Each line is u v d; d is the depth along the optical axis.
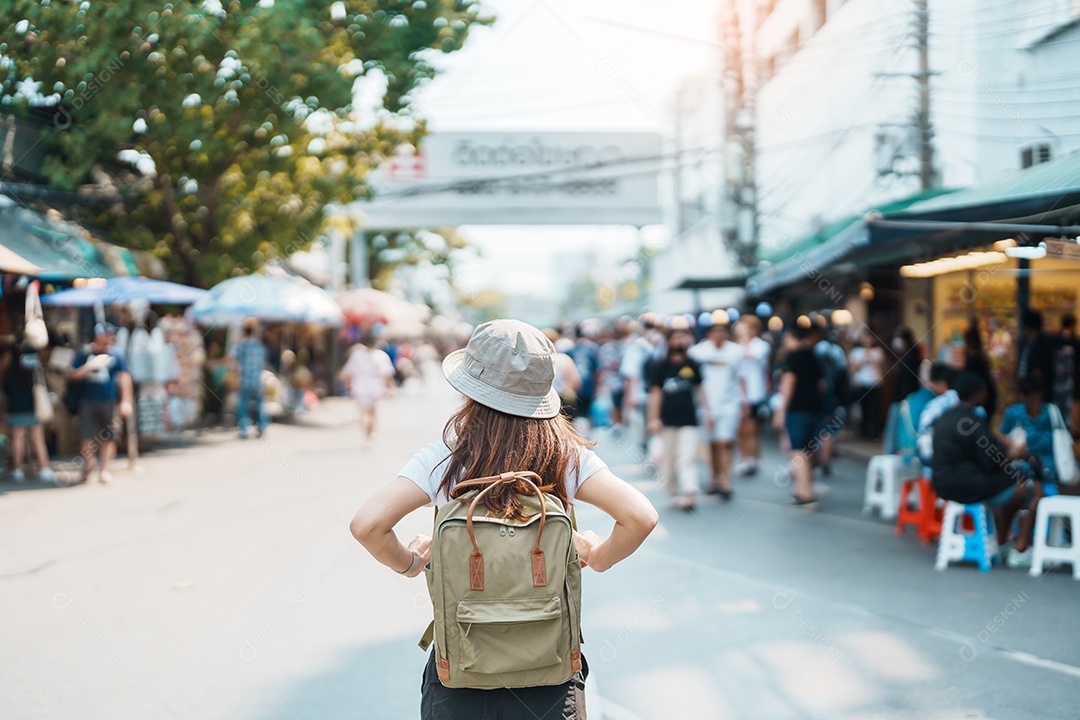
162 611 5.47
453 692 2.10
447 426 2.28
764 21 19.28
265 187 15.79
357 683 4.38
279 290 16.42
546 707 2.10
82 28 10.08
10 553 6.95
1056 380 10.05
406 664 4.64
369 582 6.18
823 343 13.36
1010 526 6.99
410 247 35.59
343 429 17.69
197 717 3.96
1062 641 5.00
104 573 6.36
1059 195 6.17
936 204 7.58
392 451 13.85
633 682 4.45
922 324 13.64
